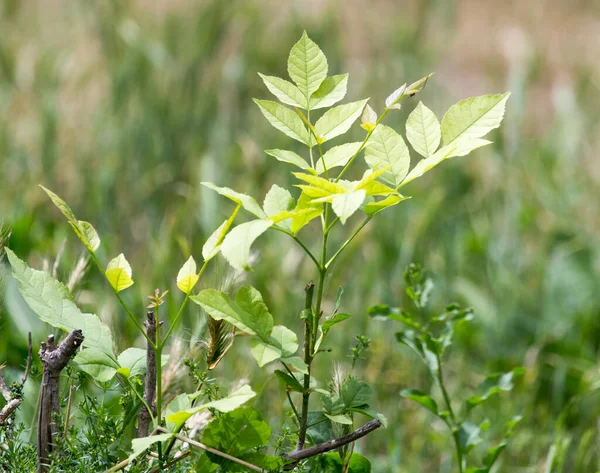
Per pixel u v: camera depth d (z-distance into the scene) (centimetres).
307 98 182
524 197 412
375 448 251
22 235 303
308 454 183
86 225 181
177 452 189
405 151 183
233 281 192
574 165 436
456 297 345
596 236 372
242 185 366
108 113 421
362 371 267
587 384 283
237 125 430
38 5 588
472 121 181
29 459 184
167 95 416
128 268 181
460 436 214
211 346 185
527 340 325
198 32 439
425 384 278
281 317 288
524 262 376
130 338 252
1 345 236
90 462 182
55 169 393
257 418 181
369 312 217
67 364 187
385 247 349
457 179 414
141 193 383
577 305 336
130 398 185
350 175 383
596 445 244
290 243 339
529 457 260
